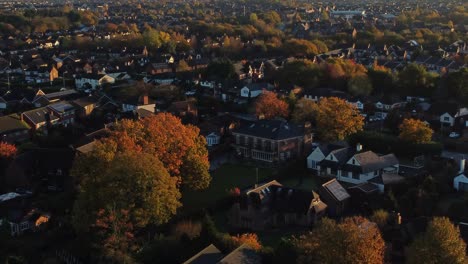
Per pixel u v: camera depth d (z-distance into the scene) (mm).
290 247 80688
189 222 103688
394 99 186625
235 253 77875
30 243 103812
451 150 148750
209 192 122625
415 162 132750
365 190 114188
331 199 110625
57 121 178000
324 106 152500
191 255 87125
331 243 76688
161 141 117062
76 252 96250
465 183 117000
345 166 127188
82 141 147750
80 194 104438
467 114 171375
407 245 89438
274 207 108562
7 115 175500
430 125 168250
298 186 126188
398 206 108875
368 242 77125
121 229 94500
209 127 160875
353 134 148000
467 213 103938
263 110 168375
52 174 133500
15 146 151875
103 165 107375
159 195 98312
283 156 142625
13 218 109812
